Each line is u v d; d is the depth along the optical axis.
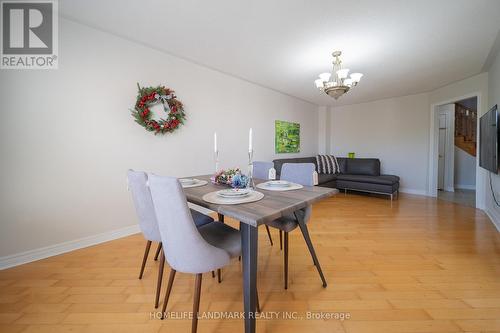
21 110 1.95
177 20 2.16
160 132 2.79
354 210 3.66
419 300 1.48
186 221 1.10
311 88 4.43
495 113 2.54
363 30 2.29
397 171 5.11
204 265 1.16
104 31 2.35
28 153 1.98
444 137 5.39
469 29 2.26
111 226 2.48
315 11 1.99
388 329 1.24
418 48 2.67
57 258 2.07
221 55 2.92
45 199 2.08
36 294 1.55
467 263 1.94
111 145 2.45
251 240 1.12
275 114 4.63
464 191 5.23
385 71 3.41
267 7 1.95
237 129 3.82
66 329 1.25
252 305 1.12
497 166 2.54
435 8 1.93
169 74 2.88
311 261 2.01
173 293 1.58
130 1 1.89
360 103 5.62
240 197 1.37
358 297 1.52
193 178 2.30
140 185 1.47
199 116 3.25
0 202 1.87
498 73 2.82
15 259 1.94
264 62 3.12
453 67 3.25
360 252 2.17
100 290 1.60
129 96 2.55
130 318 1.34
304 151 5.54
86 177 2.30
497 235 2.56
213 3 1.90
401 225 2.94
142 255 2.14
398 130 5.06
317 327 1.27
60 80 2.12
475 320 1.30
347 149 5.88
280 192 1.56
